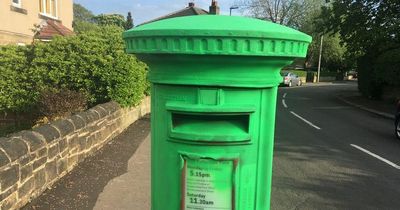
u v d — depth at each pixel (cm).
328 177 688
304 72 5759
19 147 477
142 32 199
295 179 670
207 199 209
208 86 200
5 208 439
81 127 696
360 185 648
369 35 2130
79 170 650
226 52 189
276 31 192
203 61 195
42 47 1052
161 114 216
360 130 1249
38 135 536
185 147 209
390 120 1562
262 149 216
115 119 940
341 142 1019
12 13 1597
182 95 207
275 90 219
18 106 1048
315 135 1120
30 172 499
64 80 1034
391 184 657
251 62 197
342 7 2309
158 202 224
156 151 223
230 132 206
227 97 203
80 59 1027
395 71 2098
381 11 2189
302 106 2041
